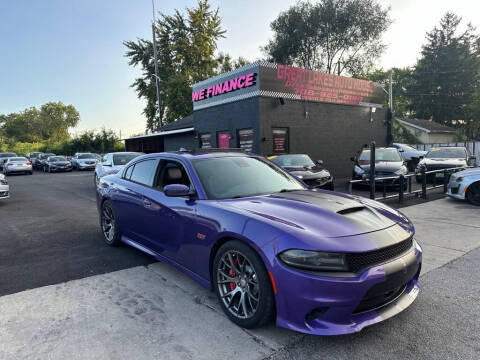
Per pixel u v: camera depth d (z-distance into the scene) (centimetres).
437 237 499
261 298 232
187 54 3528
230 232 252
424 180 848
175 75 3341
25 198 1059
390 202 807
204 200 297
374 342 231
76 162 2691
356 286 210
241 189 324
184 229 307
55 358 216
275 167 393
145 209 372
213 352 221
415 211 695
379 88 1656
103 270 379
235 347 226
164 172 369
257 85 1205
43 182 1677
